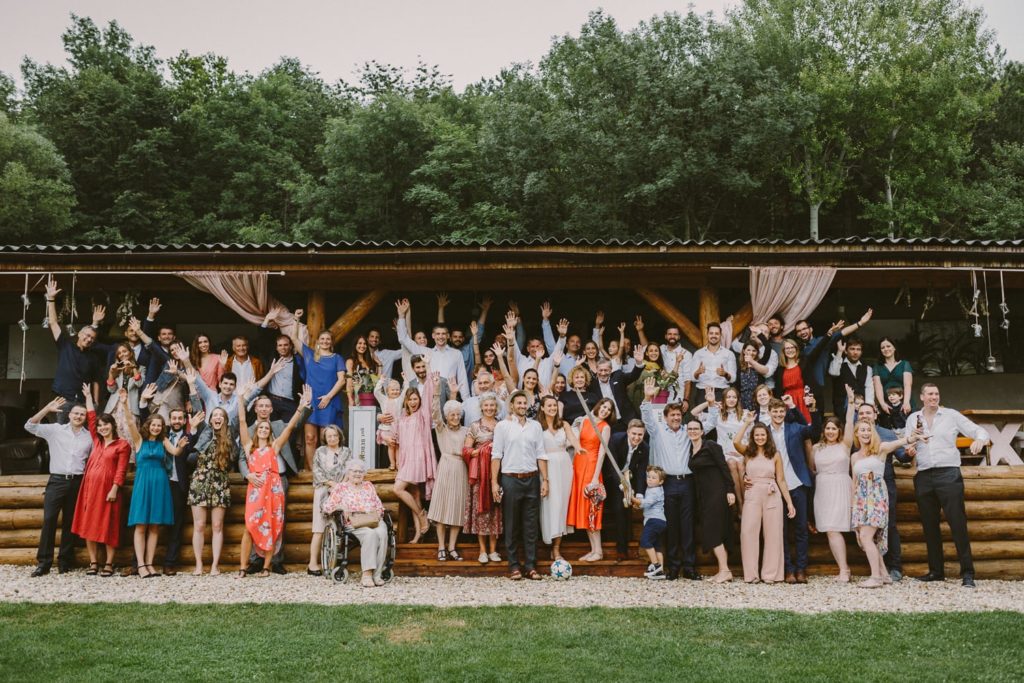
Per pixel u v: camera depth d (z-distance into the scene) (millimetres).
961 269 9773
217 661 5578
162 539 8852
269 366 10406
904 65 30406
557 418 8602
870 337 12250
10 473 11586
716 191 28469
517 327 10727
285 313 10250
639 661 5586
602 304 12508
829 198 29375
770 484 8055
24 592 7629
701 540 8055
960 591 7656
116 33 42000
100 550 8617
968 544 7895
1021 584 8070
